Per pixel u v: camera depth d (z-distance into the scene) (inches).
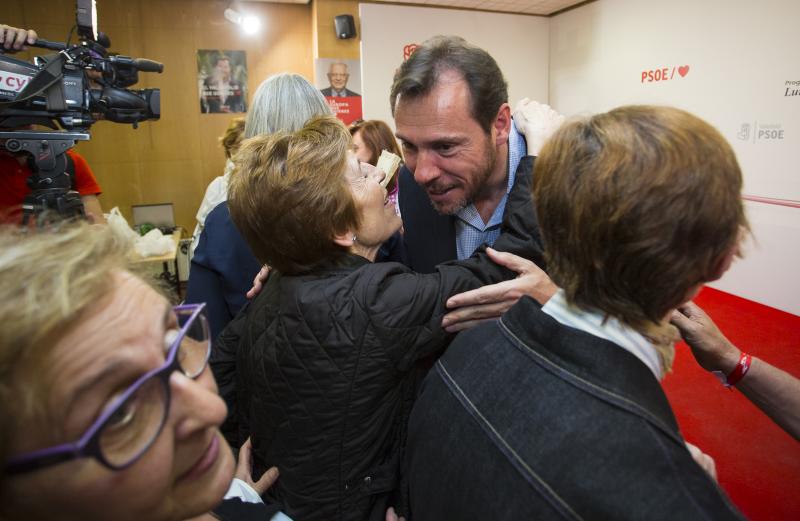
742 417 96.3
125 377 13.7
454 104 36.6
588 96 215.0
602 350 20.1
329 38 204.2
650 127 19.0
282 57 212.4
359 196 34.7
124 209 201.9
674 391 106.7
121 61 62.7
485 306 32.2
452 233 48.9
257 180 32.2
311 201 31.2
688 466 17.3
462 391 23.9
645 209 18.1
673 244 18.4
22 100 54.2
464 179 39.6
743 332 132.3
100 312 13.5
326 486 32.3
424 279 33.2
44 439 12.2
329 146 32.2
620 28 193.6
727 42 152.3
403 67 38.3
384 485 33.1
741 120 150.6
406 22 210.8
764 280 148.9
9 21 173.9
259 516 26.9
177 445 15.8
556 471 18.5
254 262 50.8
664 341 21.7
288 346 31.6
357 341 30.3
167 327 16.5
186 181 207.6
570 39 221.1
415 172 40.3
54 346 12.3
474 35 223.0
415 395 36.1
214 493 17.2
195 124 205.0
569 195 20.6
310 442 31.9
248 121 52.7
